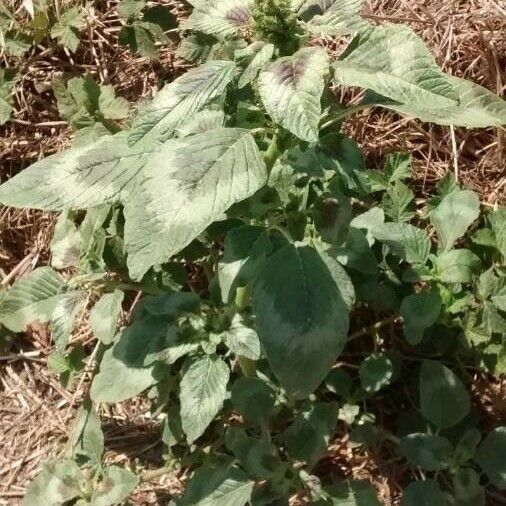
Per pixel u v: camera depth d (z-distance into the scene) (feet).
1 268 2.58
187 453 2.18
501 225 2.19
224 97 1.78
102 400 1.94
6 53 2.73
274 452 1.91
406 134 2.52
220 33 1.59
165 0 2.81
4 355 2.46
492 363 2.11
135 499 2.17
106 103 2.50
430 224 2.36
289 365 1.57
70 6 2.80
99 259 2.06
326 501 1.89
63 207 1.71
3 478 2.28
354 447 2.17
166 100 1.51
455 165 2.45
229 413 2.21
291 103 1.40
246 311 1.88
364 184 1.63
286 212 1.69
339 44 2.62
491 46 2.52
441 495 1.91
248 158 1.50
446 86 1.42
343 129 2.52
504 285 2.05
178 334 1.87
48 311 2.08
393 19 2.62
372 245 2.23
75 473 2.01
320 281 1.58
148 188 1.48
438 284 2.11
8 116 2.54
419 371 2.24
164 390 2.08
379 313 2.32
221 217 1.84
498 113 1.64
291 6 1.51
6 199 1.73
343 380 2.14
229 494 1.88
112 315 1.96
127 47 2.76
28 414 2.37
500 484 1.94
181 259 2.12
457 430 2.11
